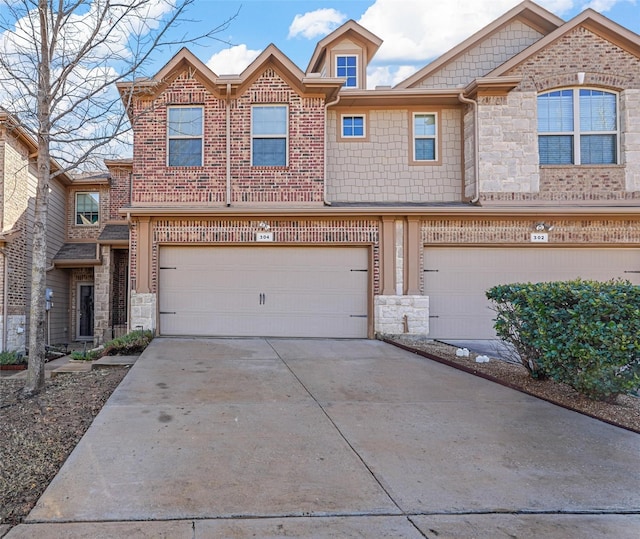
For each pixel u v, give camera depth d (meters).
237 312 10.43
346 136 11.55
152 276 10.18
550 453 3.86
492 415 4.87
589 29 10.73
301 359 7.79
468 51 11.88
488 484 3.28
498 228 10.43
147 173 10.50
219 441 4.01
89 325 15.44
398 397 5.54
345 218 10.38
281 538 2.59
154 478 3.28
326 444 3.99
